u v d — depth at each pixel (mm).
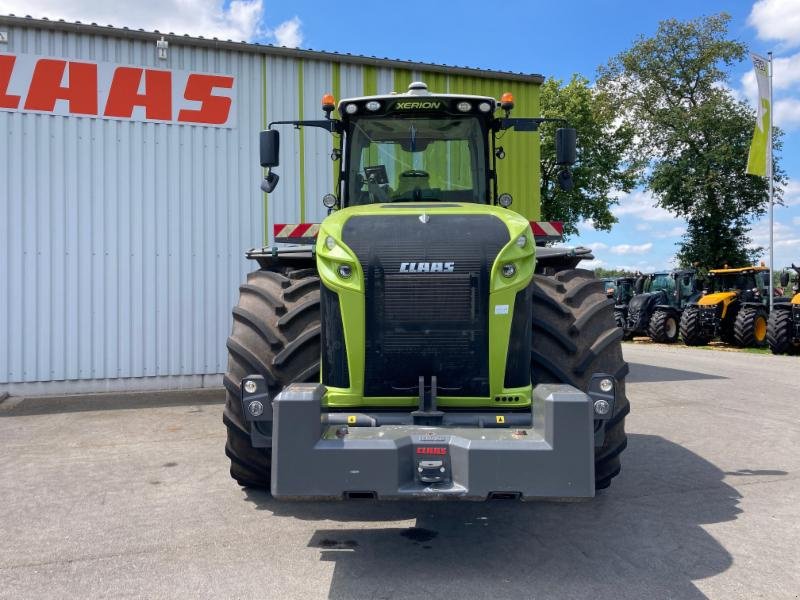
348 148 4816
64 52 8375
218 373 8992
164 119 8773
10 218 8148
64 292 8352
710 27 33156
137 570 3443
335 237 3488
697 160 31250
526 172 10305
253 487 4547
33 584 3281
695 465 5477
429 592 3189
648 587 3244
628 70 34562
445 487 3006
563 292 4137
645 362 13047
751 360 13469
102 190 8508
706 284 20297
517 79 10336
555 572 3418
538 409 3119
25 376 8219
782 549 3729
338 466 2994
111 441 6262
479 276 3387
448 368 3385
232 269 9078
